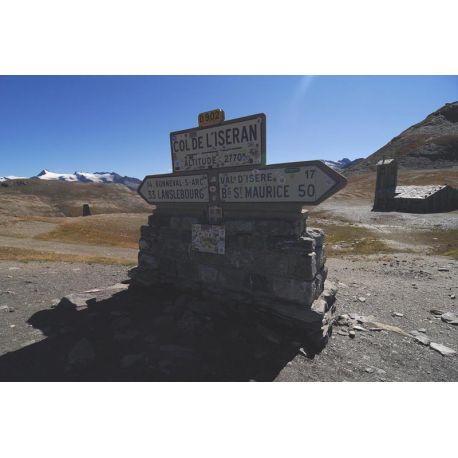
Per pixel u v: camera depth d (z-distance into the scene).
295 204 5.03
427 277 12.05
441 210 53.41
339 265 15.98
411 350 5.23
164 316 5.57
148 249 7.10
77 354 4.42
